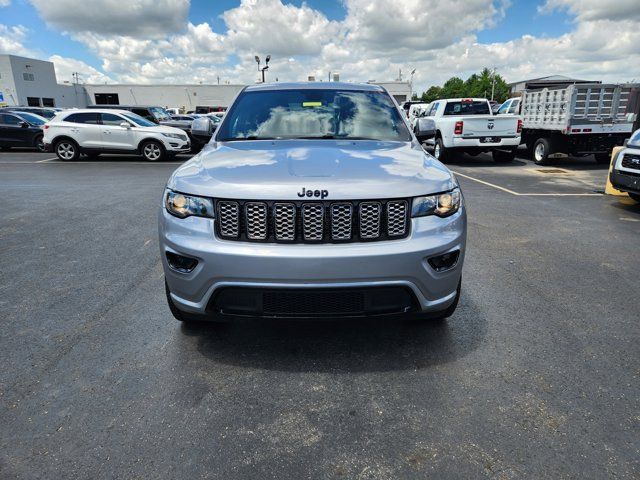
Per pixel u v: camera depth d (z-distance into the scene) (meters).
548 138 12.78
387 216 2.52
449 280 2.68
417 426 2.26
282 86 4.24
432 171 2.80
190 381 2.62
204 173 2.71
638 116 11.62
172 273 2.66
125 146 14.43
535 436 2.18
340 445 2.13
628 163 7.00
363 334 3.16
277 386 2.58
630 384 2.58
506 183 9.87
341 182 2.51
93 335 3.12
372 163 2.82
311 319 2.53
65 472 1.95
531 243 5.30
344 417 2.32
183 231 2.58
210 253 2.47
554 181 10.19
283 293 2.47
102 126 14.34
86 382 2.60
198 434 2.20
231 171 2.69
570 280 4.16
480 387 2.56
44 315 3.42
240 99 4.11
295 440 2.16
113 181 10.17
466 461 2.03
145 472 1.96
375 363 2.81
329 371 2.73
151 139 14.35
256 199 2.46
